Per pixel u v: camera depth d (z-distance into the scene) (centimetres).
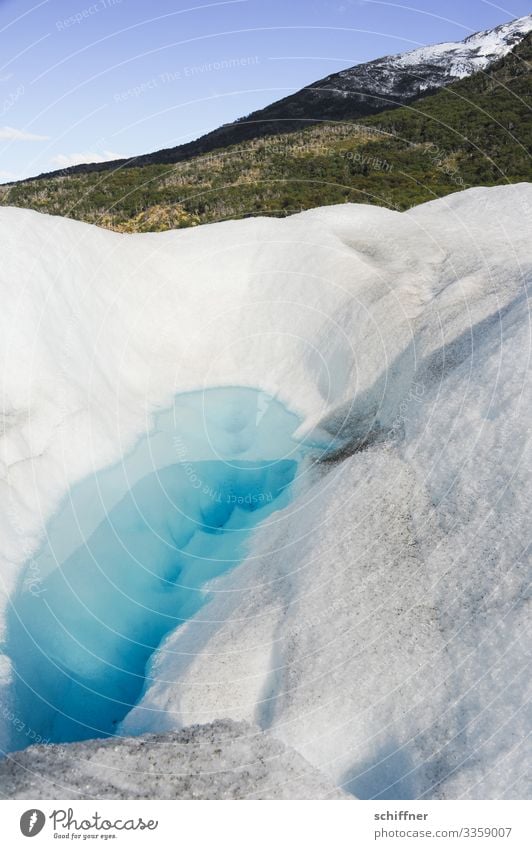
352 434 1248
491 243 1538
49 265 1363
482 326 1151
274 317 1669
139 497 1245
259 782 589
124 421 1365
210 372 1606
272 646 808
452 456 922
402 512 913
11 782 583
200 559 1129
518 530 783
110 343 1465
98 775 590
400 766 638
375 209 1958
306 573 891
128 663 939
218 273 1752
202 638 882
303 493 1151
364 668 731
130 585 1070
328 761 664
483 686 661
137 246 1748
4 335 1180
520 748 597
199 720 743
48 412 1182
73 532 1091
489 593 744
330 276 1625
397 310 1391
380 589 816
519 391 913
